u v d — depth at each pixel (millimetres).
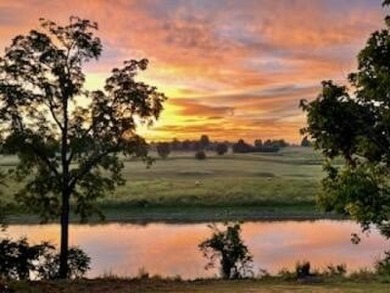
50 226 53938
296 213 64938
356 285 20203
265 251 40875
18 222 55000
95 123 31094
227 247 26703
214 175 118812
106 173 68312
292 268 32594
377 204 17297
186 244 44938
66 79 30469
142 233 51375
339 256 38812
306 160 179500
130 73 31469
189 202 71125
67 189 31078
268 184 87562
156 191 78312
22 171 31531
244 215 64562
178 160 171750
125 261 37625
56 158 31125
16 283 20828
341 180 17703
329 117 17672
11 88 29938
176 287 20359
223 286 20578
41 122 30812
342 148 18016
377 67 17703
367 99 17656
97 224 57094
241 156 197375
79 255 31766
